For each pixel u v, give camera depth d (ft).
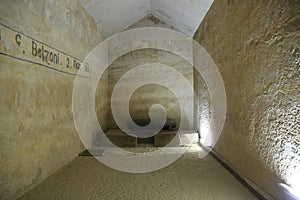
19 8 6.61
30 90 7.18
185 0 13.06
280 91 5.27
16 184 6.39
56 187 7.25
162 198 6.34
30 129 7.16
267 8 5.75
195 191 6.82
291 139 4.90
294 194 4.72
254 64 6.64
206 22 12.98
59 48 9.45
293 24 4.70
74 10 11.15
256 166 6.67
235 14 8.20
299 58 4.56
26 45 6.96
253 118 6.81
